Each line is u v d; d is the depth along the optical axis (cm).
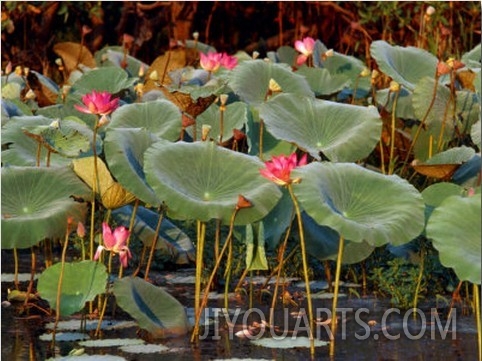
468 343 514
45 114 747
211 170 520
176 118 617
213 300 612
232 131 657
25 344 510
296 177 478
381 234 471
